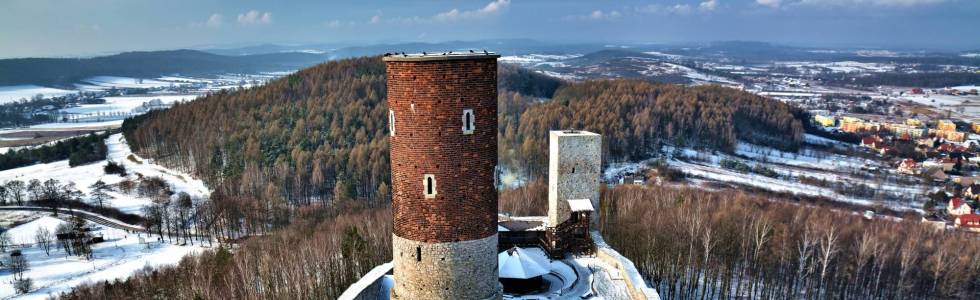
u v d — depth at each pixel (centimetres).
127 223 14450
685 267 8175
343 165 15275
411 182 3869
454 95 3728
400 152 3881
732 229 8888
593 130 17025
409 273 4016
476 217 3941
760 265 8569
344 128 17050
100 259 11644
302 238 10031
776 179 16575
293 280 7288
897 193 15238
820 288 8100
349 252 7969
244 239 12481
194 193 16300
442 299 3991
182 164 18850
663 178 15500
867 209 13450
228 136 17488
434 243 3922
